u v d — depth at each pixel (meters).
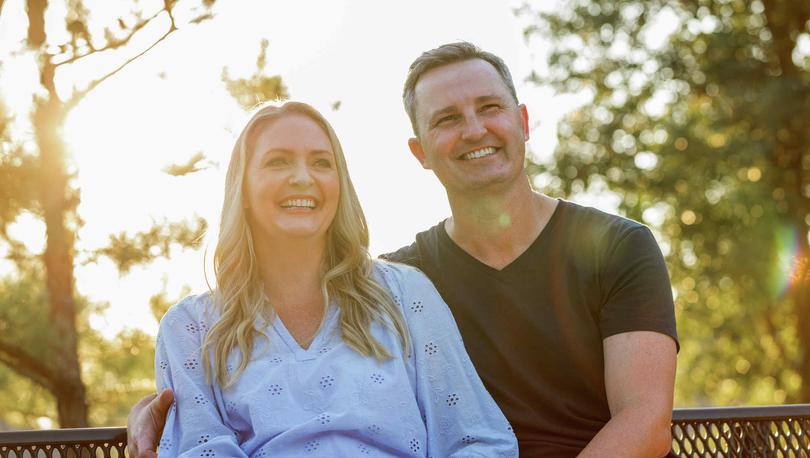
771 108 15.66
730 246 16.67
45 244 7.86
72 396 8.12
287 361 2.70
